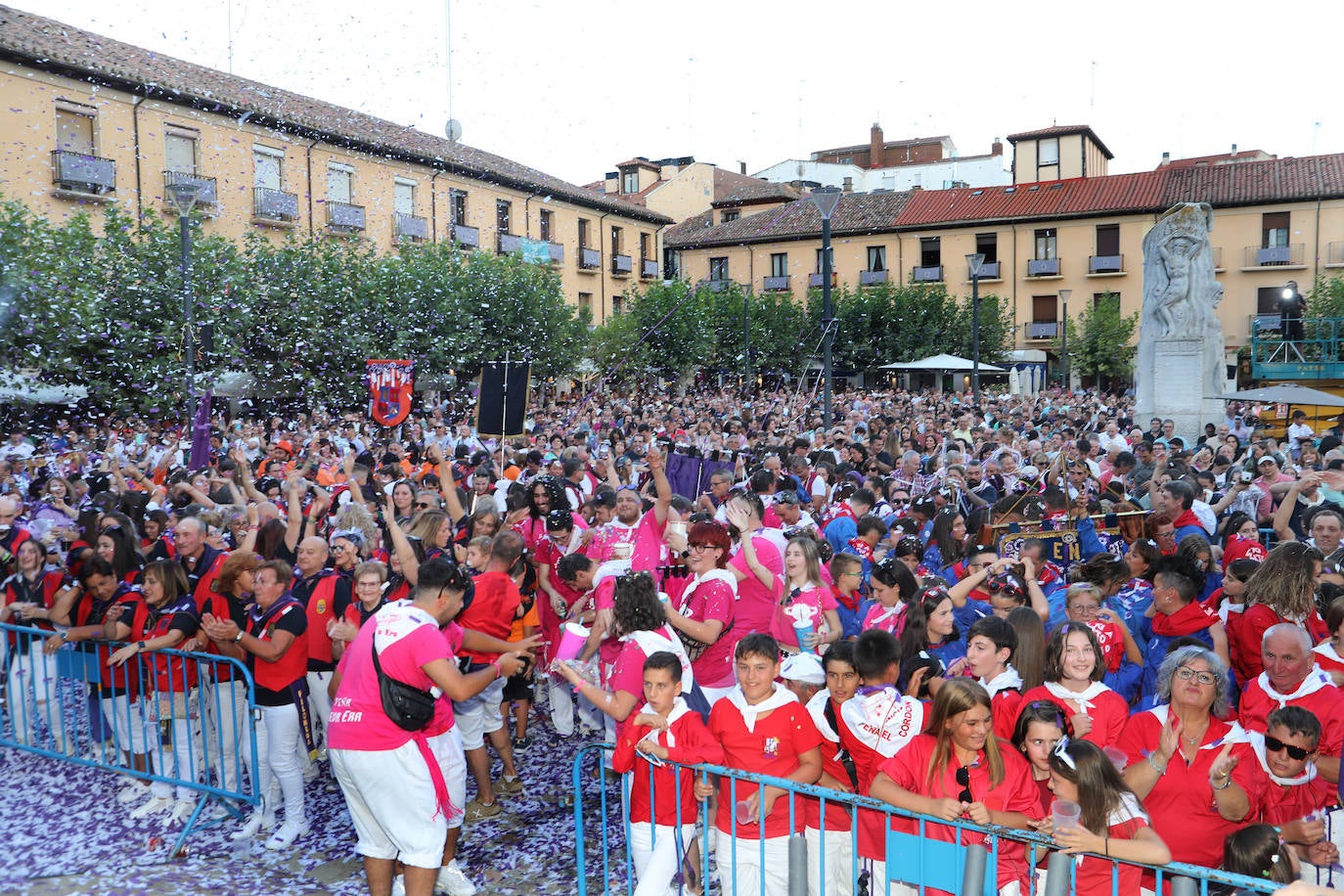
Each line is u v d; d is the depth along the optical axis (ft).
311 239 88.07
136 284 69.15
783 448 39.96
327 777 21.66
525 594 21.57
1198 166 156.97
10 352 61.72
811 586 19.51
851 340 152.25
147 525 25.63
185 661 18.95
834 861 14.12
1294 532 28.53
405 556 20.74
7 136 73.87
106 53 83.46
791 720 13.71
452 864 16.58
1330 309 131.34
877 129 206.18
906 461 37.63
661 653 14.02
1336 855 12.09
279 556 23.79
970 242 163.94
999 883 12.17
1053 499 23.30
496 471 35.29
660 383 135.33
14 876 17.02
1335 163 146.92
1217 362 64.44
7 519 25.71
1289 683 13.89
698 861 14.97
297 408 83.35
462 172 123.44
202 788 18.81
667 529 21.54
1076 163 173.37
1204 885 10.09
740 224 179.63
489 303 100.83
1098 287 156.76
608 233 157.79
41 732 23.35
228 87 95.14
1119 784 11.84
